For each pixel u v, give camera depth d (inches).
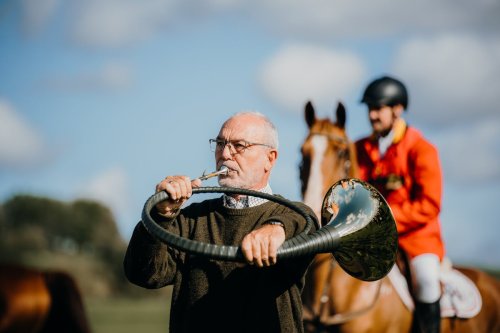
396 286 307.7
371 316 298.2
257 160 171.8
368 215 168.1
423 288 308.2
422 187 309.6
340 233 162.4
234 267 163.5
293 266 163.0
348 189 174.7
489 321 340.5
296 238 153.8
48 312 427.2
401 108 323.3
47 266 2472.9
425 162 310.2
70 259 2603.3
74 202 3248.0
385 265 170.7
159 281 167.3
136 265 165.0
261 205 169.0
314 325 297.0
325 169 300.7
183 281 168.2
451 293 326.0
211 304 162.4
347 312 296.7
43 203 3166.8
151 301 2389.3
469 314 326.3
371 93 323.9
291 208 164.4
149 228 150.7
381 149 322.3
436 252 313.4
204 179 166.4
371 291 300.7
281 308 162.4
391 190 316.5
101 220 3223.4
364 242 166.7
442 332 323.6
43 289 427.5
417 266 310.0
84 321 430.6
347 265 169.0
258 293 161.9
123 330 1111.6
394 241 171.0
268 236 147.1
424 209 307.0
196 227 169.9
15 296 418.6
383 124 321.4
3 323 415.8
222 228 167.8
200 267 165.5
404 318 307.6
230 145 172.1
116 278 2554.1
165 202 160.1
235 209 167.9
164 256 165.0
